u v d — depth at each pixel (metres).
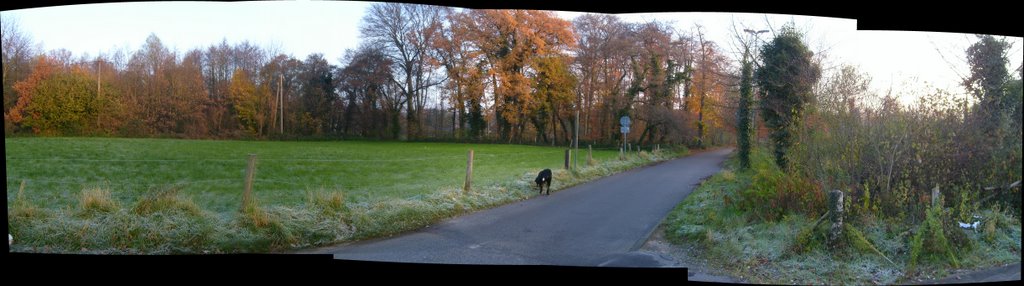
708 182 16.70
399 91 48.53
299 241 8.38
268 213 8.58
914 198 8.69
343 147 36.56
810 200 9.01
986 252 7.40
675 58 44.91
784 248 7.41
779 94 16.34
